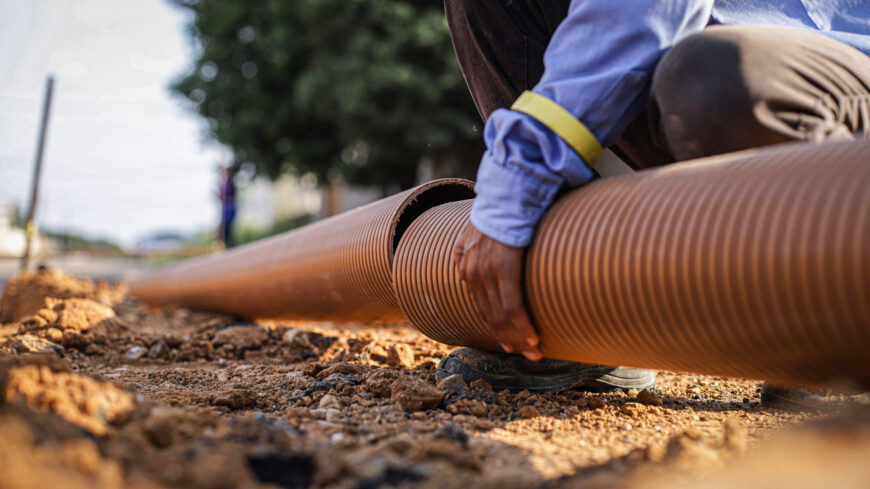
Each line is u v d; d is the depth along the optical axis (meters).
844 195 1.29
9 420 1.26
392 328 5.18
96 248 28.73
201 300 6.03
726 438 1.61
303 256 3.74
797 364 1.45
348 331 4.81
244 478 1.28
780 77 1.72
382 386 2.31
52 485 1.09
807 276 1.31
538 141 1.82
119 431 1.47
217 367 3.49
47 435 1.30
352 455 1.50
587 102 1.81
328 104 13.30
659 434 1.90
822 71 1.78
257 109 14.78
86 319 3.83
